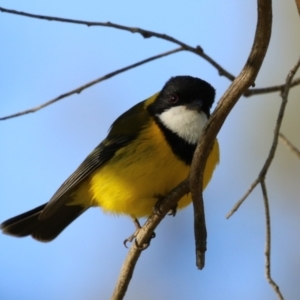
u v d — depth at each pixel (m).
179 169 10.49
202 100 10.76
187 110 10.60
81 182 11.76
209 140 8.24
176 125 10.57
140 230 9.89
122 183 10.78
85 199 12.07
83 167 11.42
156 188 10.61
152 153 10.51
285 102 7.91
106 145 11.16
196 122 10.57
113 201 11.12
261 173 7.99
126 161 10.71
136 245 9.86
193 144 10.51
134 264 9.94
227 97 7.93
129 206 11.02
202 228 8.70
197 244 8.73
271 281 8.08
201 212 8.66
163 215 9.70
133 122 11.04
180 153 10.49
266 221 8.12
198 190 8.55
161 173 10.48
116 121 11.55
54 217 12.77
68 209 12.55
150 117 11.02
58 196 11.52
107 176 11.04
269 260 8.12
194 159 8.42
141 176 10.57
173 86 10.91
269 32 7.51
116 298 10.05
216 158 10.75
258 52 7.61
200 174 8.47
